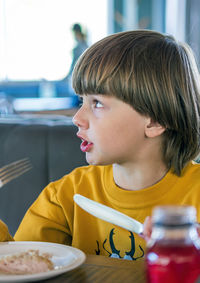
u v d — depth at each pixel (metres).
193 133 0.86
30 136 1.29
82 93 0.81
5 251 0.67
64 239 0.97
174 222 0.39
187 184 0.87
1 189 1.30
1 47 7.67
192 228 0.41
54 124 1.34
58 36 7.67
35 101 6.84
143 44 0.81
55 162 1.27
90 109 0.81
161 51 0.81
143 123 0.81
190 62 0.86
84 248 0.93
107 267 0.60
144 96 0.78
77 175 1.00
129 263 0.62
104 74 0.77
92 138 0.80
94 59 0.79
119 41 0.81
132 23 6.89
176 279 0.39
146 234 0.54
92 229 0.93
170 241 0.40
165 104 0.80
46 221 0.94
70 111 2.66
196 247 0.40
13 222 1.29
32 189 1.28
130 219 0.58
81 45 5.39
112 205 0.91
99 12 7.20
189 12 5.26
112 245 0.90
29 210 0.98
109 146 0.79
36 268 0.58
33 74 7.48
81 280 0.55
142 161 0.85
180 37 5.31
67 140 1.26
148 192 0.86
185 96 0.83
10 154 1.30
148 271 0.41
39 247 0.68
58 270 0.55
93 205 0.62
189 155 0.88
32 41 7.71
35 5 7.59
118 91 0.77
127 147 0.81
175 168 0.87
